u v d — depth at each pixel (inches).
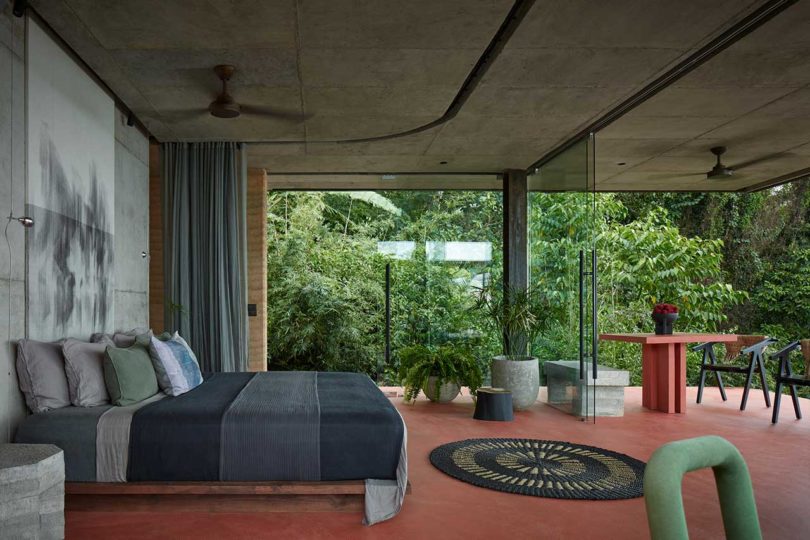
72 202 153.3
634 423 220.8
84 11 133.6
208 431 125.7
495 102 195.5
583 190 230.5
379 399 148.1
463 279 312.8
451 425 216.4
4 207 122.5
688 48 153.9
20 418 129.2
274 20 138.3
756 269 446.3
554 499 135.1
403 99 192.5
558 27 142.3
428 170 298.7
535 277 285.0
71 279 152.3
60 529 105.3
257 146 247.8
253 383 171.6
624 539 113.0
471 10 133.9
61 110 147.8
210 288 237.3
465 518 123.7
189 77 172.7
